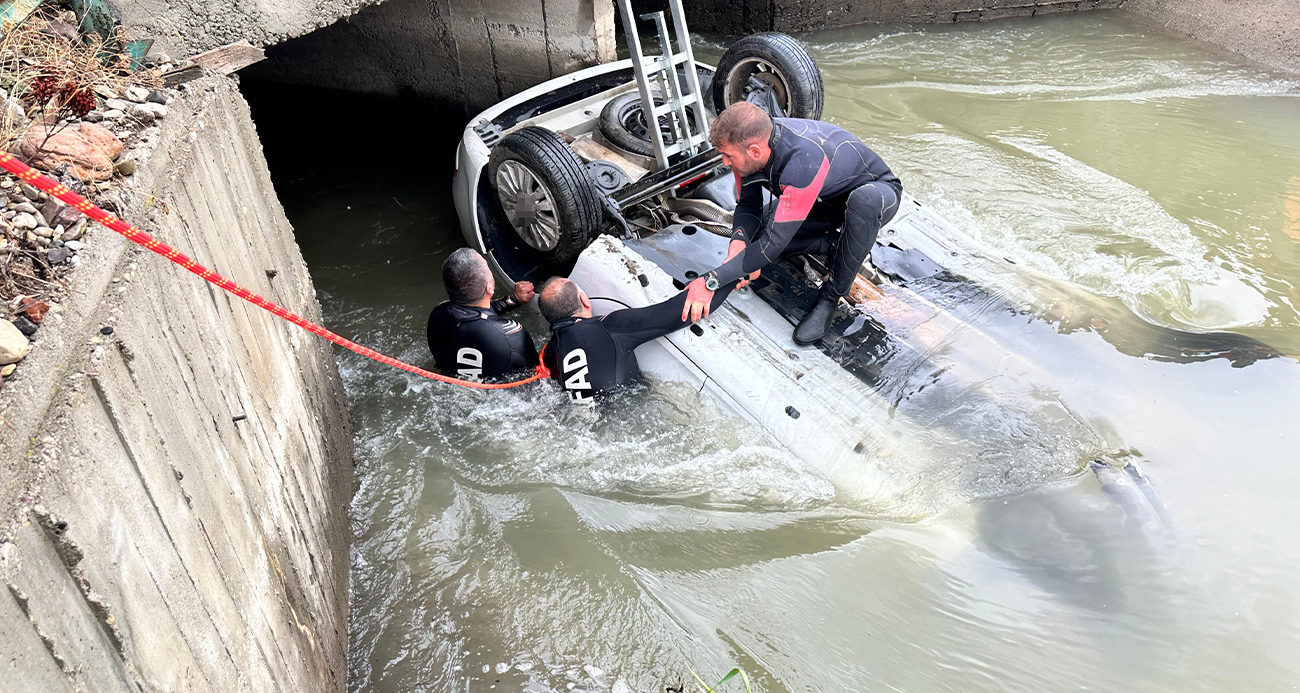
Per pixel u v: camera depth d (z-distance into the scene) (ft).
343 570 10.17
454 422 12.74
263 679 6.67
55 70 8.26
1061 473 9.27
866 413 10.51
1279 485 8.59
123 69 9.37
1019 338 10.81
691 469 11.19
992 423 9.93
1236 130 19.69
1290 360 10.12
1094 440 9.42
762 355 11.27
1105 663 8.07
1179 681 7.73
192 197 7.95
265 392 8.64
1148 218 16.25
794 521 10.43
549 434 12.21
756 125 9.96
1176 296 13.80
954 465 9.82
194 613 5.66
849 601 9.43
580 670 9.30
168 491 5.68
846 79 23.67
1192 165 18.22
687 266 12.58
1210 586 8.04
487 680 9.27
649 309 11.48
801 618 9.43
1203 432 9.24
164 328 6.38
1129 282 14.19
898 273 12.17
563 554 10.65
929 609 9.07
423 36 22.70
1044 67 23.82
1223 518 8.44
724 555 10.29
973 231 16.17
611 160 15.07
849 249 10.58
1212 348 10.44
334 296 16.42
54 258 5.86
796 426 10.77
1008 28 26.86
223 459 6.89
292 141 23.81
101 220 5.87
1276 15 23.36
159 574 5.28
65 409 4.82
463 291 12.26
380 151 22.85
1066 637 8.39
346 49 23.88
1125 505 8.75
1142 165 18.31
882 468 10.18
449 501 11.55
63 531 4.37
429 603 10.18
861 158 10.64
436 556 10.78
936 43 26.03
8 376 4.70
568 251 13.25
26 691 3.84
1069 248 15.37
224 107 10.05
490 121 15.93
